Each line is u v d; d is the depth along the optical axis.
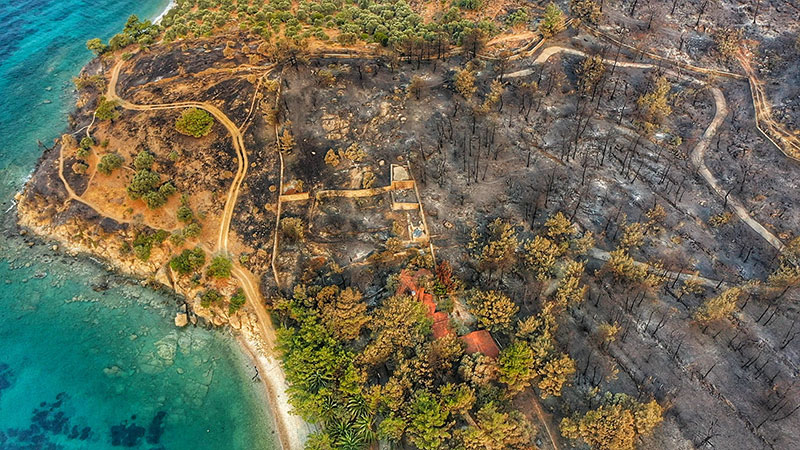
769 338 73.44
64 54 139.62
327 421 70.19
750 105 104.94
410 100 106.75
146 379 79.06
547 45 120.62
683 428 65.94
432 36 119.19
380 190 93.44
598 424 62.41
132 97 111.44
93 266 92.19
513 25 125.06
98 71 125.56
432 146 99.25
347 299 74.25
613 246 84.62
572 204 90.06
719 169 94.56
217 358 81.25
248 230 90.44
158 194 92.50
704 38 118.88
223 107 105.69
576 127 102.25
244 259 87.00
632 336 74.38
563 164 96.31
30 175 106.88
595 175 94.38
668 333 74.56
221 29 127.25
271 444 72.81
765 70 110.56
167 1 164.25
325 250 86.94
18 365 80.19
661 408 64.69
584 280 80.56
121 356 81.44
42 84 129.50
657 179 93.38
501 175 95.00
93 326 84.75
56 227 95.88
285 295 83.00
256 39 121.69
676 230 86.19
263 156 98.31
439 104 106.62
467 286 80.62
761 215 87.69
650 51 117.38
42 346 82.38
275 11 131.00
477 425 65.81
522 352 67.81
